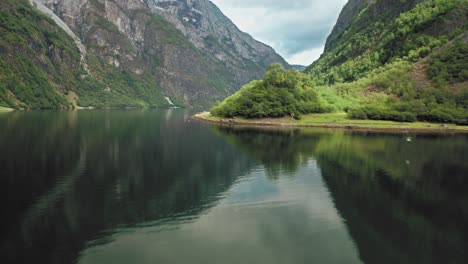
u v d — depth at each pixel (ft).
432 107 428.56
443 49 550.77
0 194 120.16
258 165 180.86
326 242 87.30
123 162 179.52
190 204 115.14
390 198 124.06
